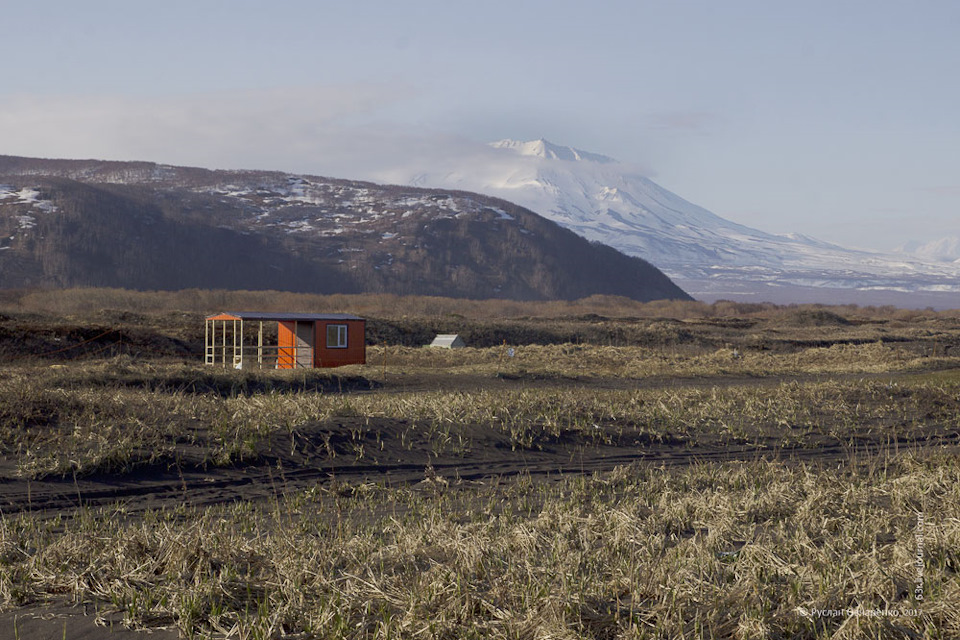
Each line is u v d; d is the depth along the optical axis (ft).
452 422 54.08
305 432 48.75
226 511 33.94
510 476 43.80
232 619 19.11
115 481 38.99
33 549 25.85
